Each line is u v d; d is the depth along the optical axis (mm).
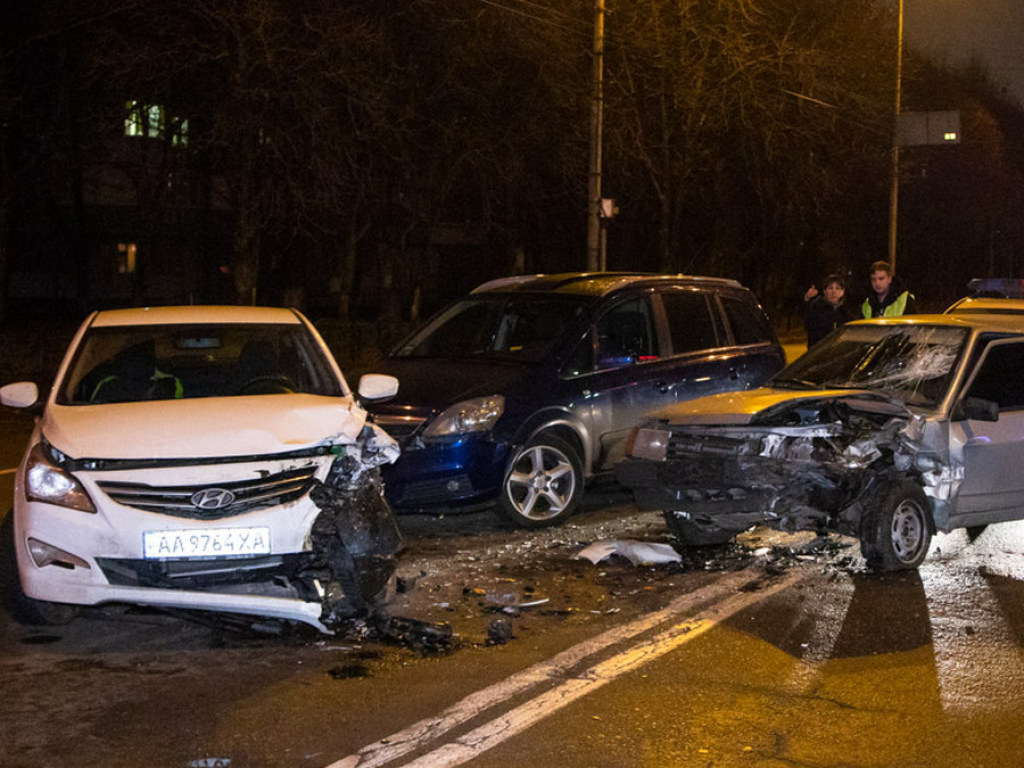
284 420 5906
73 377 6586
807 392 7570
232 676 5133
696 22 28578
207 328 7051
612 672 5223
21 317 33625
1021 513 7781
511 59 25531
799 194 32750
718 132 30703
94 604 5340
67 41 21500
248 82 20078
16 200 27453
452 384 8469
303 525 5504
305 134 21859
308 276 42562
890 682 5113
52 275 39625
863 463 6984
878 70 34438
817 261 40500
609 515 9062
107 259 40656
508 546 7871
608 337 9188
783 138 30469
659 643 5664
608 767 4172
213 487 5438
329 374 6918
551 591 6676
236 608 5262
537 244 35938
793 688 5031
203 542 5355
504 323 9461
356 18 21609
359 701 4824
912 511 7195
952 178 51156
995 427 7613
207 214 35906
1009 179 54750
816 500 7086
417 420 8109
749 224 35031
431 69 24938
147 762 4180
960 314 9188
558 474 8555
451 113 25938
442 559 7465
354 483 5836
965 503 7480
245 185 21859
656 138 30281
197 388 6688
